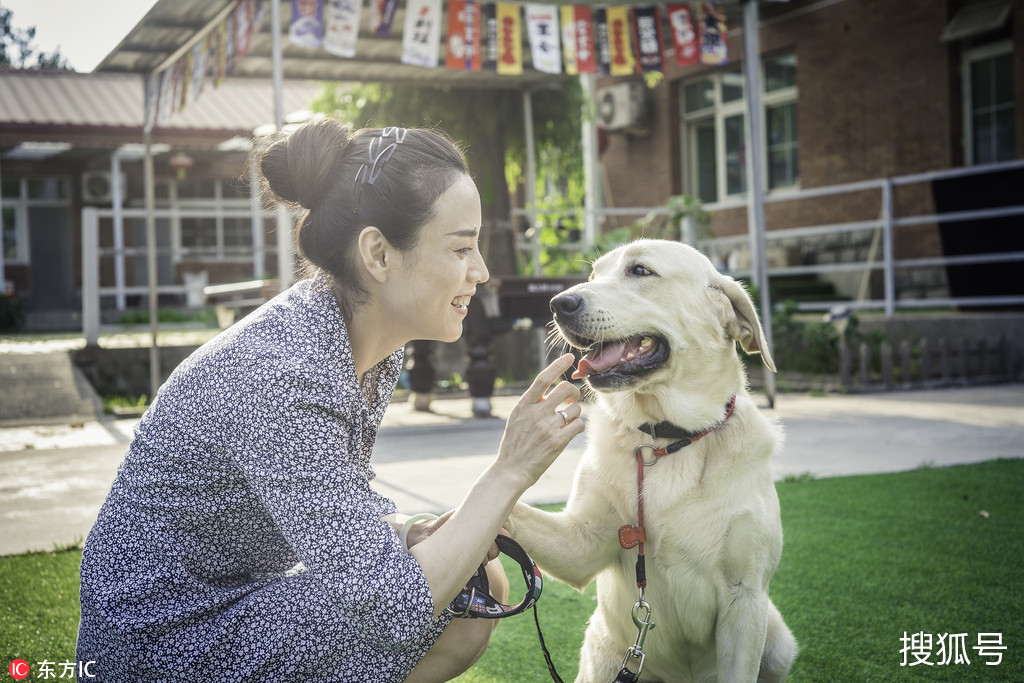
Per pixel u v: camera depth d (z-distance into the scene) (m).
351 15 6.11
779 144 13.16
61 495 4.55
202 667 1.53
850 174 11.93
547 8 6.77
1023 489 4.40
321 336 1.58
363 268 1.62
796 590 3.10
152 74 8.40
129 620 1.52
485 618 1.82
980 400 7.43
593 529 2.29
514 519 2.12
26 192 18.33
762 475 2.28
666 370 2.28
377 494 1.84
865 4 11.60
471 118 9.15
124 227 18.39
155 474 1.54
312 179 1.64
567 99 9.43
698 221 10.97
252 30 5.96
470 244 1.65
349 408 1.56
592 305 2.28
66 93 15.65
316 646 1.56
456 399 8.60
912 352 8.97
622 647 2.36
